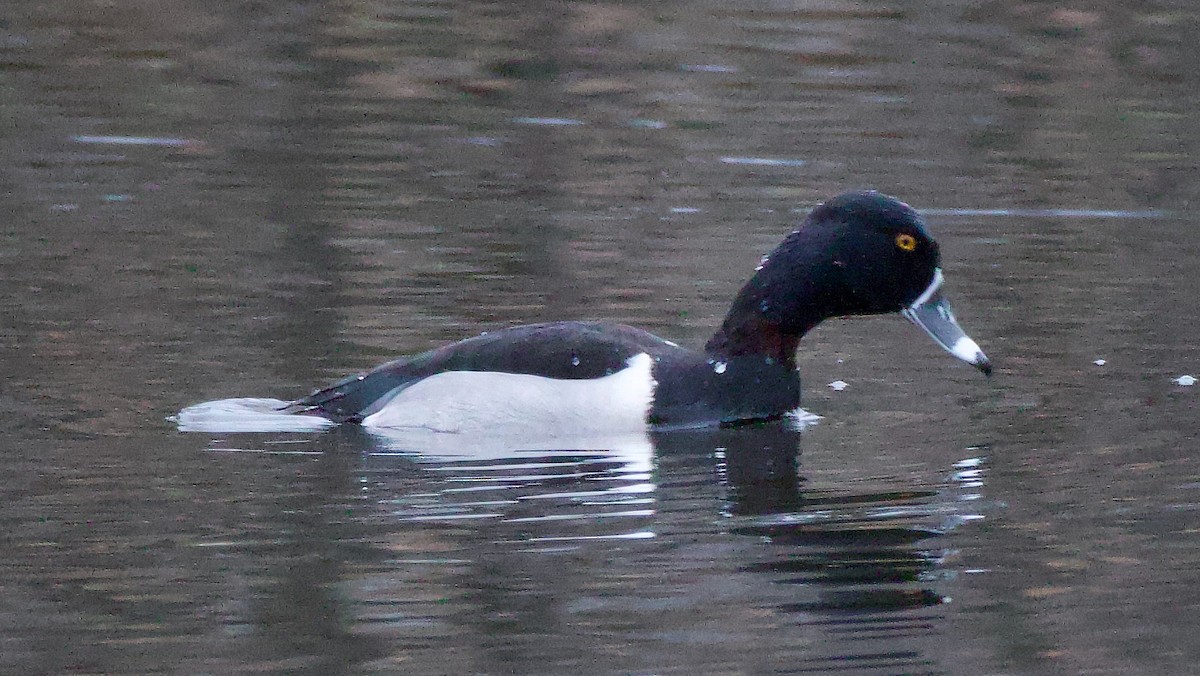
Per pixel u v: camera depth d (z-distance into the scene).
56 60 20.97
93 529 8.73
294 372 11.66
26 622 7.64
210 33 22.16
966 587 8.16
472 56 21.59
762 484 9.64
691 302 13.45
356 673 7.23
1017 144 18.91
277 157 17.81
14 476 9.48
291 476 9.67
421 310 13.09
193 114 19.28
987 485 9.59
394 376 11.07
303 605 7.85
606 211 16.16
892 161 18.19
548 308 13.21
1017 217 16.39
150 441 10.22
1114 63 21.48
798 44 22.09
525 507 9.20
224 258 14.38
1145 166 18.14
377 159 17.83
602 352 11.05
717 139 18.83
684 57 21.66
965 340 11.00
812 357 12.54
